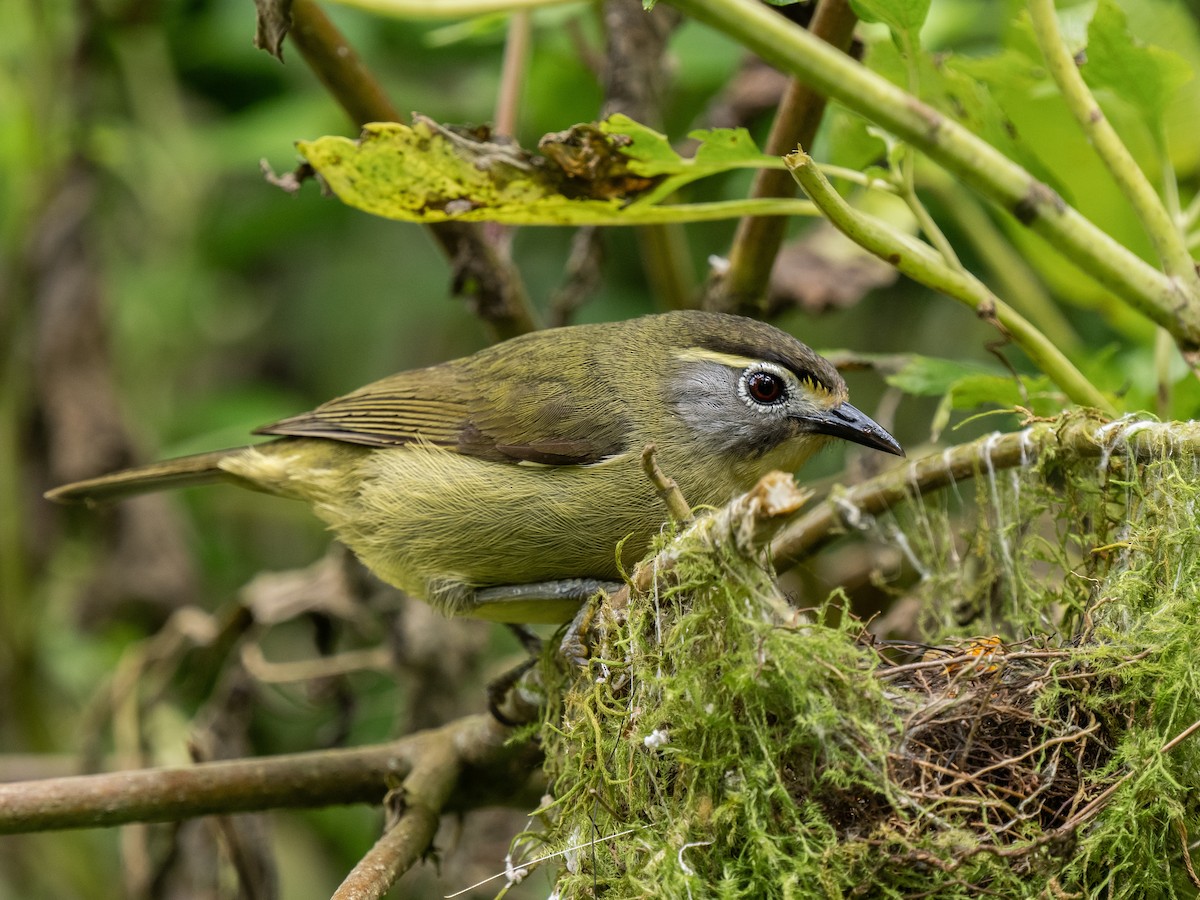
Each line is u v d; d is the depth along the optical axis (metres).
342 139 8.42
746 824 7.02
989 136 9.01
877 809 7.03
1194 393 9.34
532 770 9.70
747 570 7.11
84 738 12.04
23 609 13.43
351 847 13.68
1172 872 7.21
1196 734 7.16
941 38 12.23
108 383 13.45
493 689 9.58
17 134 13.50
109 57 14.04
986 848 6.75
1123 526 8.01
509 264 10.95
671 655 7.35
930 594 9.40
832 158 10.09
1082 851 6.88
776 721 7.13
